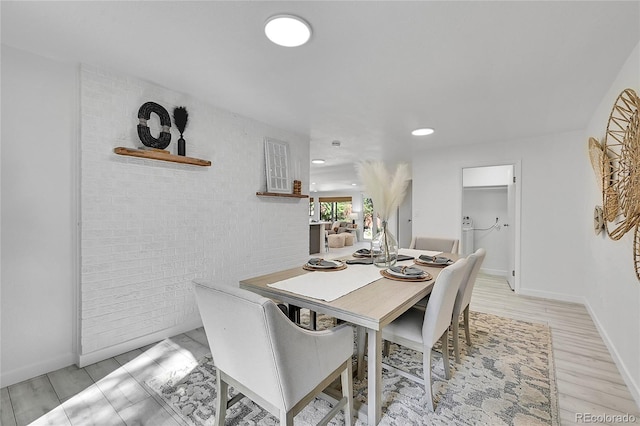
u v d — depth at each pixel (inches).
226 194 116.1
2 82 70.4
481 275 203.0
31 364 74.7
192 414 61.1
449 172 171.6
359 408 61.8
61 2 55.4
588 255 123.7
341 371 53.9
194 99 104.3
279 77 86.5
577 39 65.5
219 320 46.6
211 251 111.0
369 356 56.2
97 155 82.1
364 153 189.8
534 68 79.0
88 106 80.4
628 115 70.4
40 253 76.0
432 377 74.7
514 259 156.6
